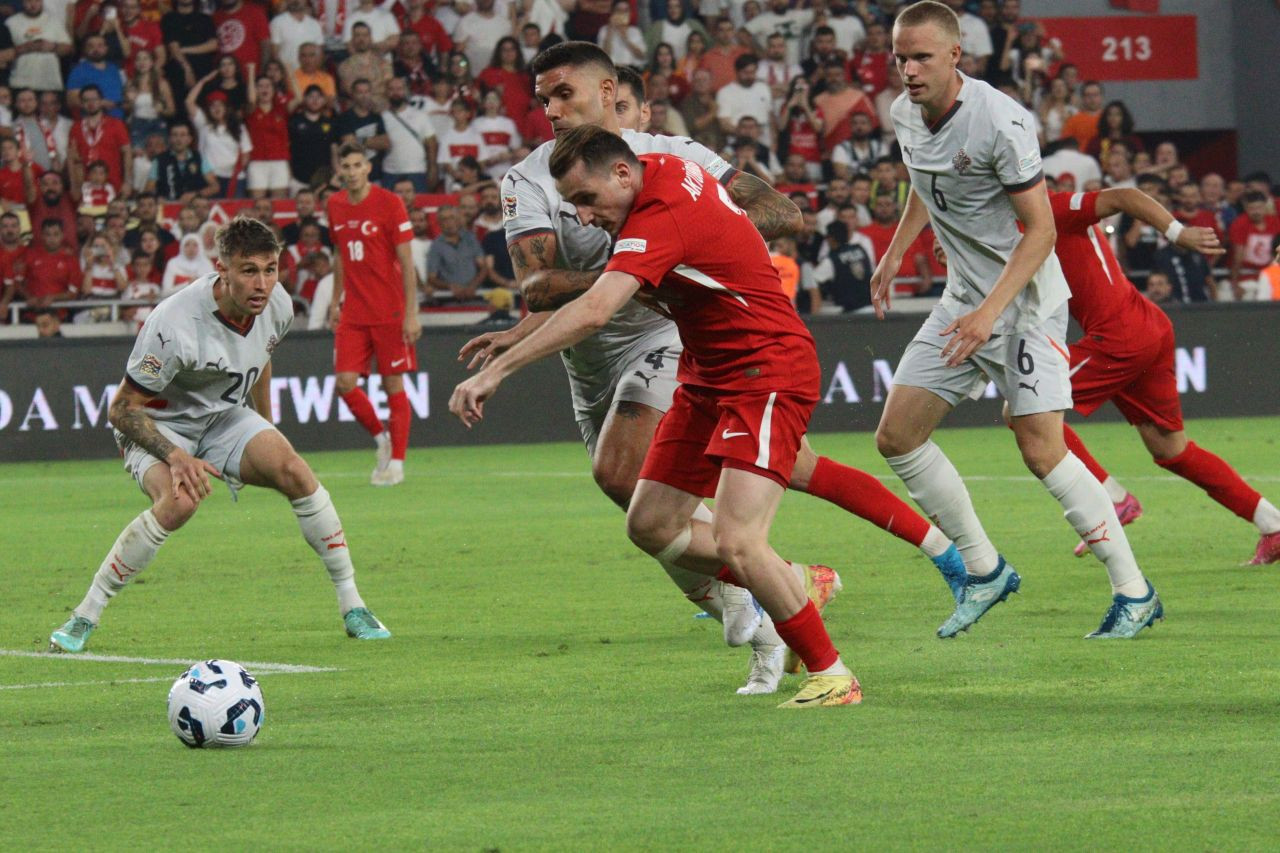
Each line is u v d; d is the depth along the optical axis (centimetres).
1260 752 1414
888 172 6462
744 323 1605
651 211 1552
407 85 6625
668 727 1566
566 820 1230
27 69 6419
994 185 2036
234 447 2175
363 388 5578
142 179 6328
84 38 6500
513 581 2720
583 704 1697
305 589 2680
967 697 1684
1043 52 7594
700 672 1880
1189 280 6500
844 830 1188
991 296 1962
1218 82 8081
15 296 5903
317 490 2183
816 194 6744
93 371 5375
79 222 5969
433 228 6322
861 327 5888
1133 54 8000
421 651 2075
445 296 6069
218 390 2177
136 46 6431
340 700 1748
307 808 1280
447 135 6612
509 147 6662
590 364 2062
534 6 7012
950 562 2081
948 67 2016
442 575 2806
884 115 7188
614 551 3080
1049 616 2236
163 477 2142
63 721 1656
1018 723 1552
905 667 1866
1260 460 4506
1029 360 2062
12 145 6022
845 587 2538
